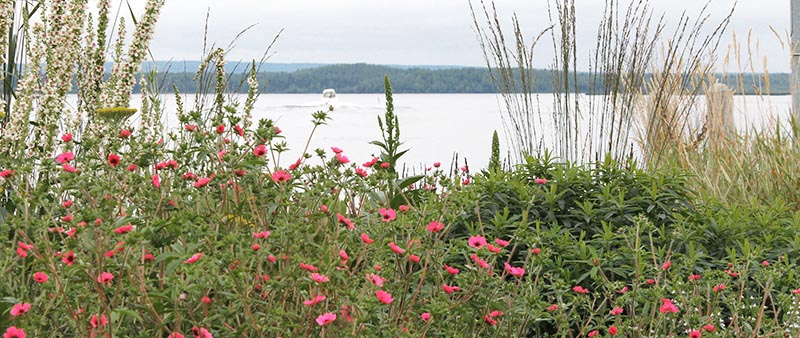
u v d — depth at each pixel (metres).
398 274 2.85
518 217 3.90
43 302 2.40
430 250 2.73
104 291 2.25
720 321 3.13
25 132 3.61
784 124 6.91
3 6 3.89
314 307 2.34
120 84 4.06
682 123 7.01
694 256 3.55
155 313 2.20
